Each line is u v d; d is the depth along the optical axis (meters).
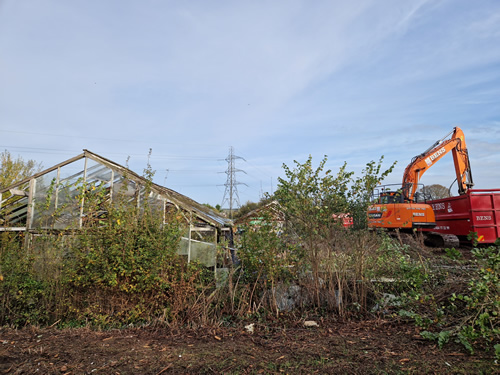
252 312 7.53
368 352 5.07
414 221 14.46
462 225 15.34
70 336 6.31
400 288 7.82
